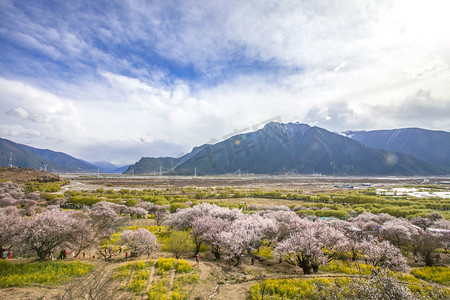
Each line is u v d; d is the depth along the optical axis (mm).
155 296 18000
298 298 18609
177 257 30312
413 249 33719
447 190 143250
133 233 31297
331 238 30953
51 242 27203
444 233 39500
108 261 27438
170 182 180125
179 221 42312
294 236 28859
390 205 73625
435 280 23969
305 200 96875
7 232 26781
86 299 16094
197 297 18953
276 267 28281
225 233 29859
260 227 35250
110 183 170000
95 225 38531
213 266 26406
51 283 19312
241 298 18938
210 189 132625
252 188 150000
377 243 31828
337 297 14508
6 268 21797
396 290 13562
